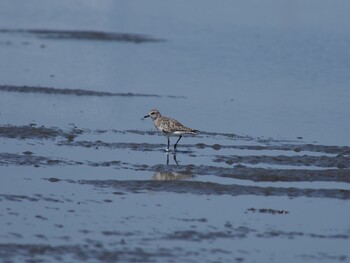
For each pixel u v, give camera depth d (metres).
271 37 60.12
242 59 49.22
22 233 17.56
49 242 17.11
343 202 20.64
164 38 59.22
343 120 31.53
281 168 23.72
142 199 20.22
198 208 19.73
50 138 26.58
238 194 20.94
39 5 82.00
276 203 20.39
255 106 34.09
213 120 30.88
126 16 74.69
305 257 17.03
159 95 36.16
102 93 35.94
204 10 79.38
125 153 25.02
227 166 23.69
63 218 18.61
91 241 17.27
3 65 43.56
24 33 59.41
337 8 82.31
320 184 22.20
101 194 20.48
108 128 28.75
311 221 19.17
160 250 16.92
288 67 46.25
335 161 24.44
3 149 24.77
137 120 30.47
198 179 22.23
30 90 35.53
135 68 44.59
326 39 59.44
